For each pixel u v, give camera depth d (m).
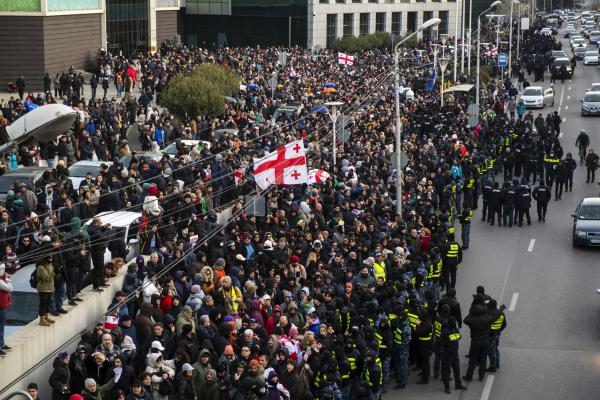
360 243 25.91
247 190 30.86
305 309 21.75
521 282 30.25
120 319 19.38
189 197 25.98
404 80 69.94
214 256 23.89
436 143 44.53
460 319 22.48
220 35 102.38
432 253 26.84
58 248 20.38
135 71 60.91
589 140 53.47
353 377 19.84
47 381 19.39
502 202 37.84
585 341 24.95
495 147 46.41
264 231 26.59
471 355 22.23
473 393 21.61
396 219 28.94
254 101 52.66
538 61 90.75
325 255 25.38
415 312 22.34
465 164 39.97
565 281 30.36
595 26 170.50
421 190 34.12
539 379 22.39
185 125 43.41
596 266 32.16
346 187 31.52
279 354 18.92
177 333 19.19
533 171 43.88
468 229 34.16
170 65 63.59
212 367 18.38
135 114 46.59
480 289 22.62
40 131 9.80
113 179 27.19
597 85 71.81
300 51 82.12
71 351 20.36
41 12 59.69
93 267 21.64
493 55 92.06
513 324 26.25
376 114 49.94
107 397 17.50
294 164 27.64
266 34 101.31
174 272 22.72
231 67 64.94
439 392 21.73
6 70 60.12
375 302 22.20
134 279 20.92
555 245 35.03
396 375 22.17
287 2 100.19
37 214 23.38
